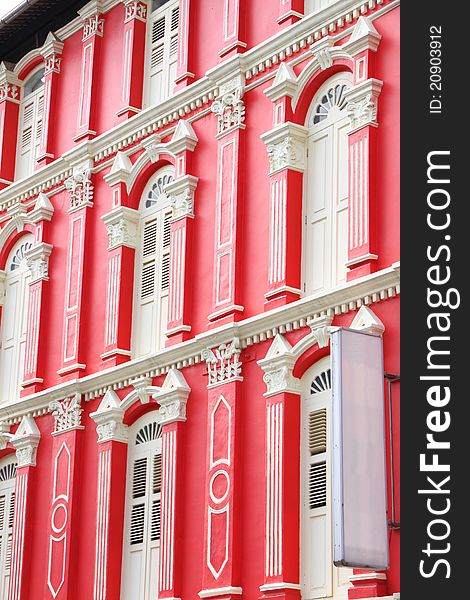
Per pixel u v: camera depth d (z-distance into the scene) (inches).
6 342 1079.6
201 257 877.8
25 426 989.8
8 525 1008.2
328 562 730.8
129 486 897.5
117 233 959.6
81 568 904.9
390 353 714.2
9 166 1128.8
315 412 767.1
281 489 756.0
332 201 797.2
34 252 1035.3
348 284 740.7
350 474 663.1
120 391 918.4
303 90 828.0
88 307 973.8
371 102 764.0
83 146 1005.8
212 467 809.5
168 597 814.5
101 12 1047.0
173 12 992.2
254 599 761.0
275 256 808.3
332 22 814.5
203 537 807.1
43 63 1128.8
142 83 999.0
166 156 933.2
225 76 885.2
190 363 857.5
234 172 855.7
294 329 784.3
